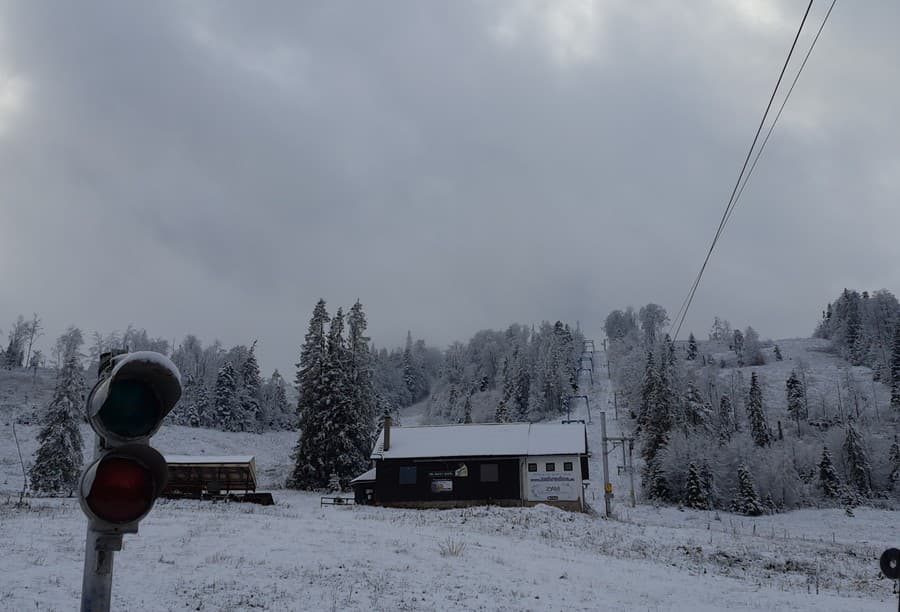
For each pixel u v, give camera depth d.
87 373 131.75
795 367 186.00
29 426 92.88
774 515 71.50
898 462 91.31
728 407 121.44
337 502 50.47
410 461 51.41
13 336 159.75
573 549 27.00
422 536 25.94
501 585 17.97
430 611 14.63
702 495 74.25
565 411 151.12
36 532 19.70
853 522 65.06
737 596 19.52
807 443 108.31
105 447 4.98
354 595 15.39
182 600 13.85
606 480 50.28
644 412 103.88
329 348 71.06
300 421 69.50
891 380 148.50
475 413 166.88
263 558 18.61
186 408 116.19
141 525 23.45
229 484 47.66
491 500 50.09
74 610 12.30
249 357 128.38
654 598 18.30
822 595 20.70
